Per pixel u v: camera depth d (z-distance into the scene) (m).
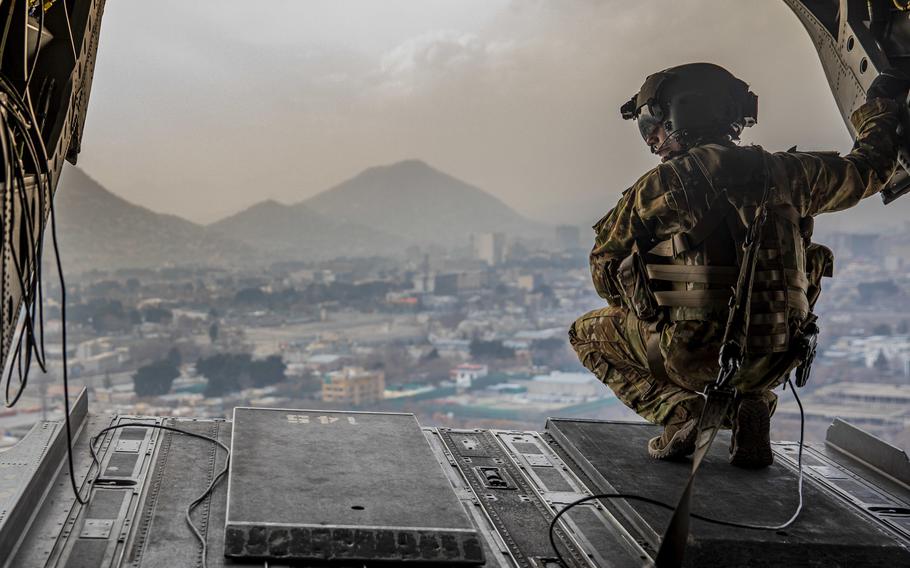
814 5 4.74
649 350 3.85
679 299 3.61
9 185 2.41
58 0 3.20
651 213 3.66
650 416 4.11
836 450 4.68
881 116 3.94
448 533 3.06
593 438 4.46
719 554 3.11
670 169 3.64
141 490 3.57
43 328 2.75
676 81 3.90
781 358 3.64
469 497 3.73
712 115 3.85
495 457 4.30
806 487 3.85
